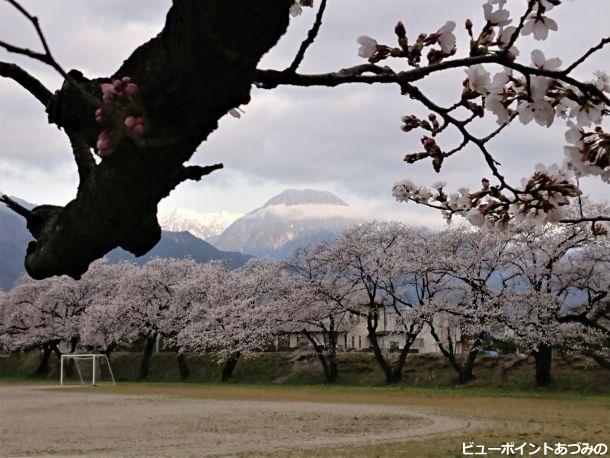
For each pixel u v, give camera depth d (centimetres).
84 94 135
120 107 136
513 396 3134
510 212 378
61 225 178
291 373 4759
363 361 4591
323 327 4466
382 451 1440
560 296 3519
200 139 148
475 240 3634
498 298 3419
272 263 4728
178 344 4750
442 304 3772
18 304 5709
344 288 4328
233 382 4816
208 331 4662
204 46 135
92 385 4756
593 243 3222
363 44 249
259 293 4716
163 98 141
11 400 3278
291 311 4338
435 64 228
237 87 143
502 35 251
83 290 5694
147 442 1669
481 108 275
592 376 3556
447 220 557
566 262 3491
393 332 4109
